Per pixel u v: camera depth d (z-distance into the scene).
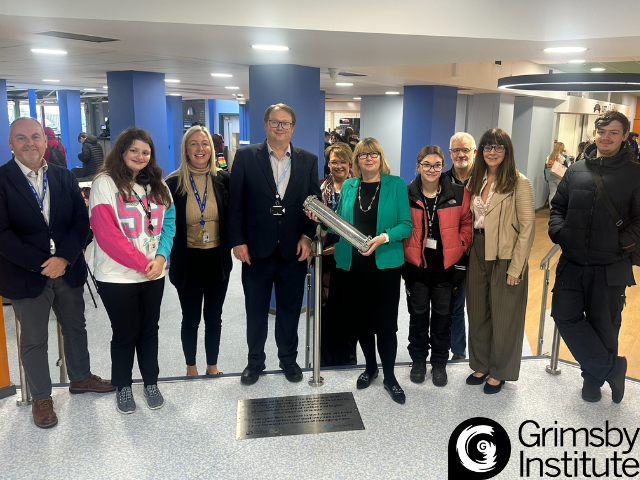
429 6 3.25
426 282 2.85
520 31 3.33
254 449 2.32
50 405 2.50
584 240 2.59
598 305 2.63
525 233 2.61
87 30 3.29
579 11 3.19
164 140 6.57
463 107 10.90
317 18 3.17
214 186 3.06
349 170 3.73
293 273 2.79
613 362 2.65
